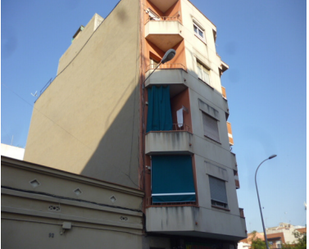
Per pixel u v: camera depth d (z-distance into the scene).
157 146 12.90
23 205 8.59
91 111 18.23
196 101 15.26
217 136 16.03
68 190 9.83
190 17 17.97
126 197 11.59
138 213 11.65
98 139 16.59
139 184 12.52
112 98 16.64
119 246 10.58
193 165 13.23
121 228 10.91
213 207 13.09
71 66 23.06
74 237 9.46
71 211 9.67
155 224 11.39
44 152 22.17
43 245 8.63
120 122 15.27
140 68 15.11
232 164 16.11
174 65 16.39
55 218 9.12
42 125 24.17
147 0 17.78
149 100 14.32
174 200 12.16
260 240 47.94
